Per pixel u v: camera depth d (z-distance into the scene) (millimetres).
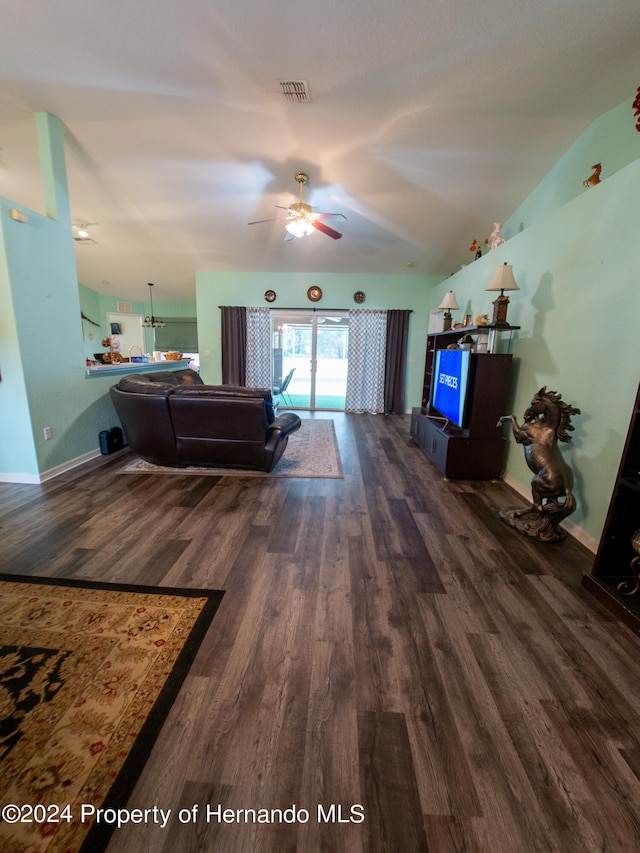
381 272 6332
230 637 1484
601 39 2199
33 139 3352
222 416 3055
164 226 4934
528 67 2426
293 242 5375
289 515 2576
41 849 861
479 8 2033
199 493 2920
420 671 1354
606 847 886
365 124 3039
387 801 967
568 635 1545
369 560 2051
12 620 1552
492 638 1519
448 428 3652
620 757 1082
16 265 2807
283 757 1062
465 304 4695
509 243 3424
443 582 1874
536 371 2908
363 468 3611
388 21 2127
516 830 912
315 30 2197
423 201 4199
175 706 1200
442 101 2764
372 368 6629
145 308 8891
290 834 898
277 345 6941
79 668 1330
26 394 2924
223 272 6504
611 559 1809
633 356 1951
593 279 2250
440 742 1112
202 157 3531
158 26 2195
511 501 2883
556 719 1190
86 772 1016
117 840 882
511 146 3260
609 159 2795
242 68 2496
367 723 1163
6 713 1167
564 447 2518
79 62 2475
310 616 1612
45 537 2230
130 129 3172
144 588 1768
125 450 4000
